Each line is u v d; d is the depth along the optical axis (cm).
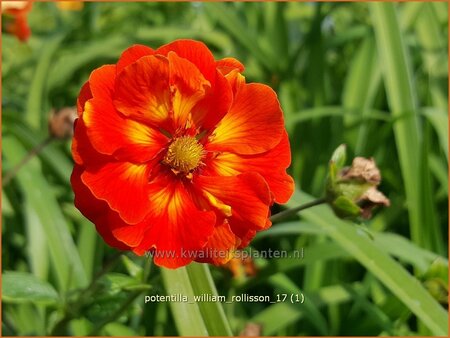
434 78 26
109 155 11
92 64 28
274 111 12
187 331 13
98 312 14
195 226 11
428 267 17
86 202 11
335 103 27
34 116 24
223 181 12
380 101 26
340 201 13
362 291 20
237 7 30
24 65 27
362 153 24
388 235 19
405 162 22
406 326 20
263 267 18
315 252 18
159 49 11
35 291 14
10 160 21
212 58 12
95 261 19
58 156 22
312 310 19
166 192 12
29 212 20
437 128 22
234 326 19
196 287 13
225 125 12
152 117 11
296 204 18
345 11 32
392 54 23
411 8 27
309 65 26
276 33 28
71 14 35
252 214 11
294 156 25
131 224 11
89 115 10
